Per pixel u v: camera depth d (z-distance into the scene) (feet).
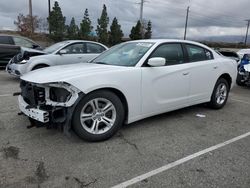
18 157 10.27
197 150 11.47
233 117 16.72
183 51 15.43
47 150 10.94
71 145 11.47
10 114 15.47
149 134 13.15
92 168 9.64
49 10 105.19
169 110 14.73
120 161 10.23
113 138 12.43
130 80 12.38
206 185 8.76
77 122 11.08
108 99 11.79
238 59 48.83
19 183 8.56
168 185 8.71
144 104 13.21
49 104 10.97
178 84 14.67
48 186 8.46
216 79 17.43
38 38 109.29
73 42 27.91
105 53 15.81
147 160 10.39
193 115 16.79
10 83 26.21
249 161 10.54
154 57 13.74
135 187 8.57
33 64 25.43
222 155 11.04
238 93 26.32
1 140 11.80
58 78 10.75
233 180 9.10
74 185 8.55
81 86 10.82
